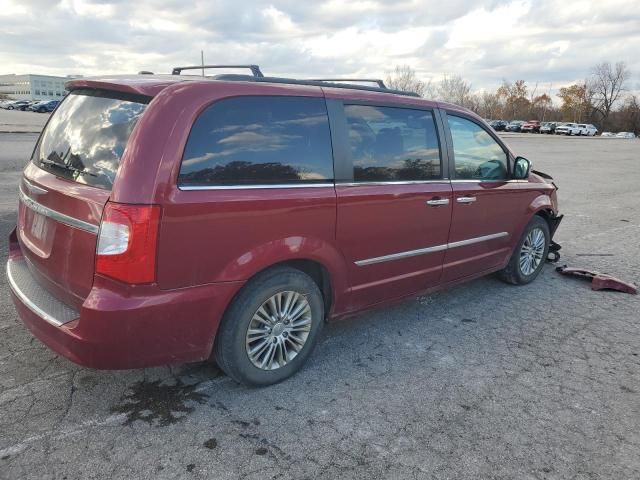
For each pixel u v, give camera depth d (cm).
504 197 482
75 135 305
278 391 330
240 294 305
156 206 259
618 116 9294
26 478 245
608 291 549
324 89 343
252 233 296
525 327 448
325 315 366
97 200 264
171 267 270
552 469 268
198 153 276
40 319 287
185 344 287
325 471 259
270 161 306
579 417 315
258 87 306
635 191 1409
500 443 287
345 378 350
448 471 263
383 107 375
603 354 402
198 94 280
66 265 283
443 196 412
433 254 420
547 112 10169
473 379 355
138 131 264
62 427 283
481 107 10112
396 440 286
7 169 1216
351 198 343
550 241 586
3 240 603
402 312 471
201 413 302
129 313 261
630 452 284
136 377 336
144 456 263
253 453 270
